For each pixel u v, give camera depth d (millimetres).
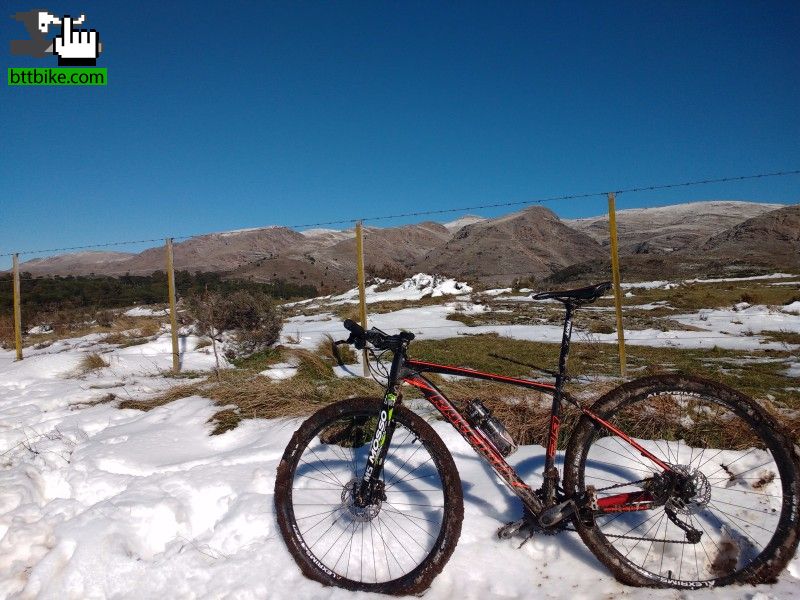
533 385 2523
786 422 3316
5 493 3236
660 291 23078
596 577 2311
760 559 2199
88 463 3545
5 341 14820
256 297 8891
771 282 25875
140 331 13391
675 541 2379
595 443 3096
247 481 3076
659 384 2402
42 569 2561
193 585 2412
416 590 2287
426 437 2424
